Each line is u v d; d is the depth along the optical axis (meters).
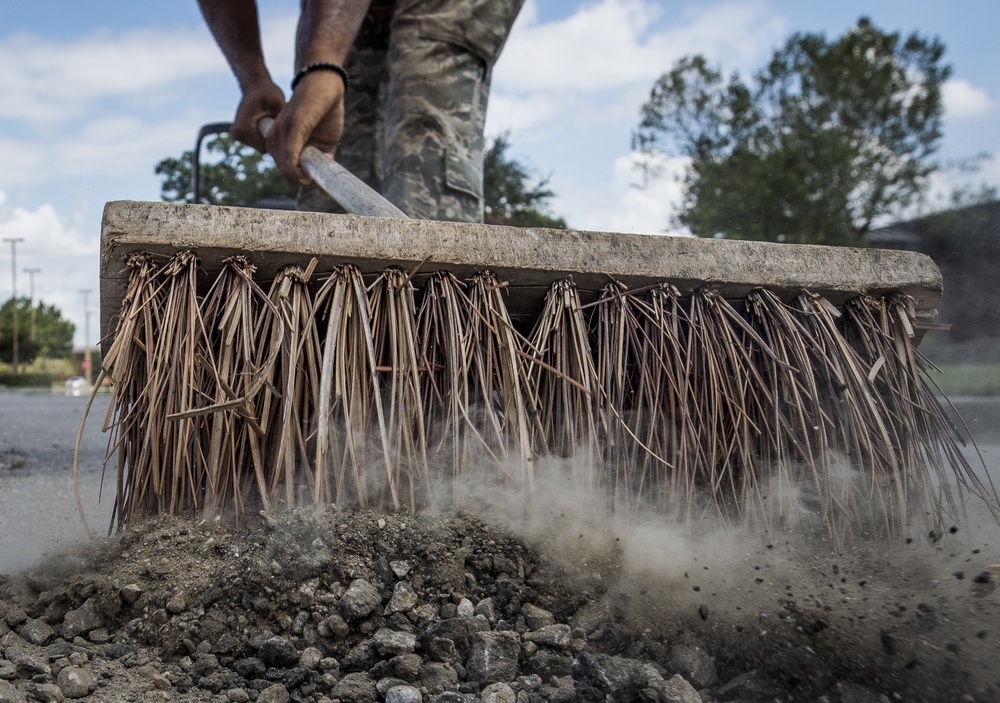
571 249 2.25
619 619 1.83
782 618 1.77
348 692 1.62
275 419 2.07
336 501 2.00
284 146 3.32
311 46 3.37
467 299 2.21
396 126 3.70
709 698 1.65
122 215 2.08
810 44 28.92
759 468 2.21
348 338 2.15
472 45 3.68
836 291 2.35
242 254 2.13
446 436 2.11
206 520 1.99
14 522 2.87
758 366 2.30
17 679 1.66
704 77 29.53
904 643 1.67
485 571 1.90
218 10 3.72
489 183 22.61
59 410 12.85
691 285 2.31
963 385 5.73
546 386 2.24
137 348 2.09
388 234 2.18
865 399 2.23
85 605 1.88
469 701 1.56
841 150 27.09
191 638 1.78
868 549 2.10
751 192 27.41
